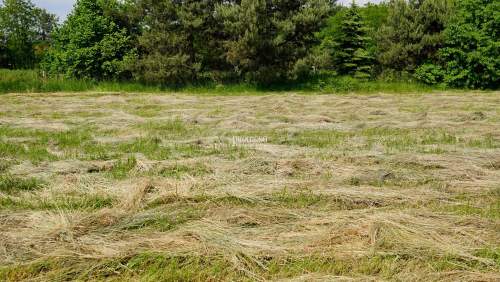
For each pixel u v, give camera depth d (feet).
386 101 57.31
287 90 85.15
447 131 33.96
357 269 13.57
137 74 86.02
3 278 13.03
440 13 88.84
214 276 13.30
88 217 16.21
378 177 21.76
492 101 56.44
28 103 57.57
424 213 17.03
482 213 17.53
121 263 13.84
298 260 13.98
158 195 18.79
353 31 94.68
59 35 94.68
